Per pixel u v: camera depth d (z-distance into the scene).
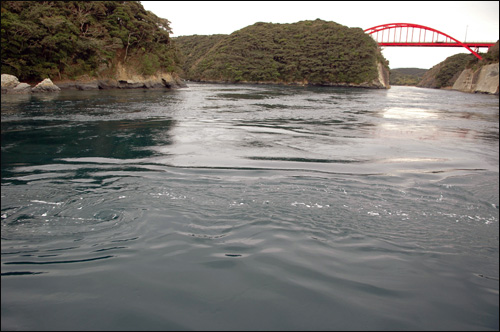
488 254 3.31
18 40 31.92
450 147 9.23
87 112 15.02
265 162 6.85
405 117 17.00
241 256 3.09
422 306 2.42
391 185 5.51
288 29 96.75
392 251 3.29
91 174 5.74
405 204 4.66
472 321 2.27
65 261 2.96
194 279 2.70
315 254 3.17
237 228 3.71
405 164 7.07
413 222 4.06
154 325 2.16
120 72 43.69
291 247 3.29
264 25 104.06
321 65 85.31
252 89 48.72
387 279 2.77
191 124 12.16
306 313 2.30
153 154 7.36
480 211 4.49
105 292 2.51
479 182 5.84
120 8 44.31
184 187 5.09
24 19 33.81
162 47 51.84
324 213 4.22
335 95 37.66
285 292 2.54
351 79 81.94
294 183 5.44
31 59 33.12
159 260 2.99
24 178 5.47
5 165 6.33
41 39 33.62
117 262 2.94
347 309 2.36
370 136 10.61
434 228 3.91
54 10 36.31
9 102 18.75
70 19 38.09
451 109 23.77
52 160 6.74
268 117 15.10
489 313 2.37
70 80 36.53
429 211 4.43
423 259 3.16
